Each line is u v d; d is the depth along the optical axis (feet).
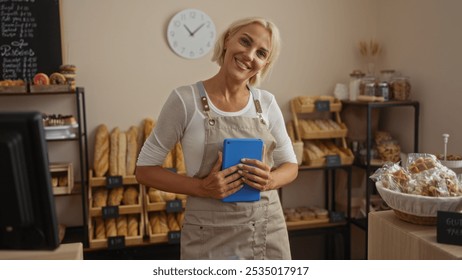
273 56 5.64
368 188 10.37
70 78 9.12
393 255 4.50
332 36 11.44
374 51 11.41
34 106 10.00
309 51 11.34
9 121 2.91
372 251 4.89
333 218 10.94
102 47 10.16
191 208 5.53
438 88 9.56
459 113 9.02
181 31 10.45
